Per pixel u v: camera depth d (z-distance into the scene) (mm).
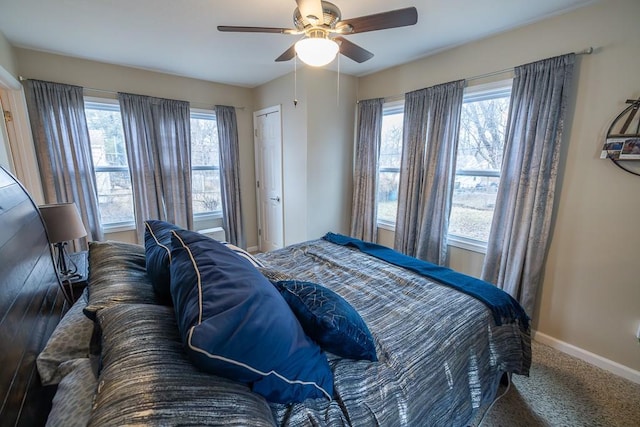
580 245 2049
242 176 4188
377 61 3002
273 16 2070
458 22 2148
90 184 2969
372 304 1524
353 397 966
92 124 3053
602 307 1989
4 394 678
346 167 3703
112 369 689
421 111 2871
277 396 810
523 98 2168
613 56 1806
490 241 2443
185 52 2732
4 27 2174
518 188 2230
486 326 1485
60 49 2623
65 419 757
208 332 665
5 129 2287
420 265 2031
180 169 3512
